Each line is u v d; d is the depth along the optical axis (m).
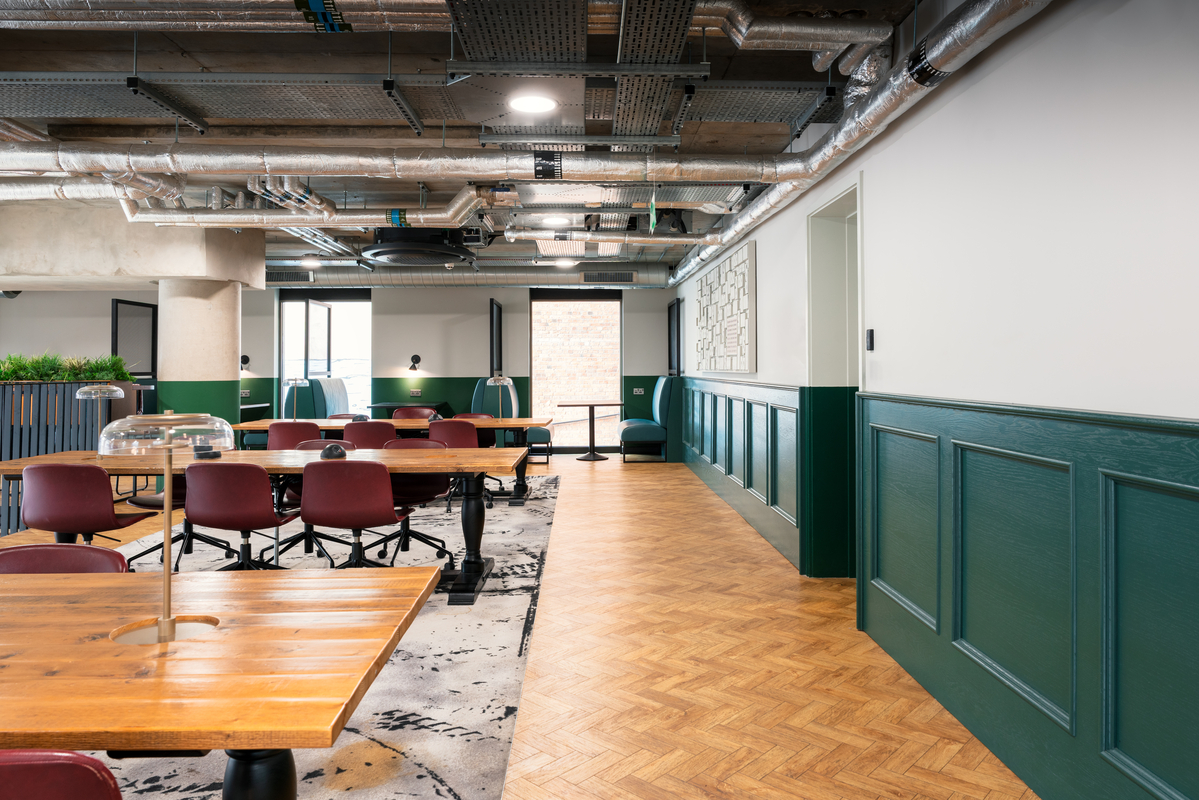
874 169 3.60
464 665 3.17
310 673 1.29
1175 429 1.67
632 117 3.99
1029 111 2.31
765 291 6.10
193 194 7.12
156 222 6.29
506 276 10.25
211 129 5.06
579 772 2.31
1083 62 2.05
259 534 5.97
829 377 4.76
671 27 2.96
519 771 2.32
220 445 1.50
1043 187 2.24
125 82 3.66
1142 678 1.82
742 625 3.73
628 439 10.87
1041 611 2.22
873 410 3.55
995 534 2.49
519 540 5.67
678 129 4.23
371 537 5.80
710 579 4.60
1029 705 2.25
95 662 1.34
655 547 5.47
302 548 5.41
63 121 4.96
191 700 1.17
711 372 8.51
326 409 11.07
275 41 3.84
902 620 3.19
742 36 3.05
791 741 2.52
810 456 4.69
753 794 2.19
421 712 2.72
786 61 4.09
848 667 3.19
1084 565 2.01
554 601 4.12
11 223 7.67
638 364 12.13
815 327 4.78
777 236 5.70
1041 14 2.24
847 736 2.56
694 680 3.03
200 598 1.75
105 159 4.35
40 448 6.78
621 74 3.35
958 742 2.53
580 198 5.84
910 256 3.19
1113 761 1.87
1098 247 1.99
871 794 2.20
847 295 4.80
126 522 3.97
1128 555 1.87
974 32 2.34
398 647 3.38
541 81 3.47
